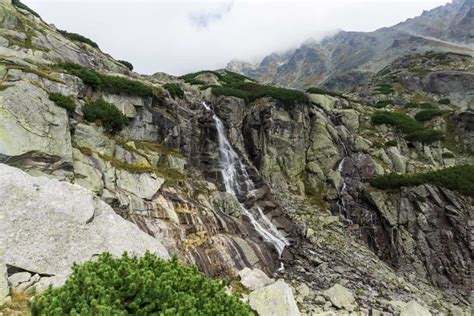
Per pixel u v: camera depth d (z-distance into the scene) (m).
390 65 117.62
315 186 37.09
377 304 19.28
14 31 30.77
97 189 18.02
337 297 18.47
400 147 43.94
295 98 41.66
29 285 9.36
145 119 27.19
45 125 17.92
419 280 28.06
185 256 17.97
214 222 22.00
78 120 21.05
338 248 28.08
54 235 11.08
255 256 21.48
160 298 6.94
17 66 19.89
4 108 16.58
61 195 12.35
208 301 7.45
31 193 11.58
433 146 43.94
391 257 30.88
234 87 49.34
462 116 47.75
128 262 7.95
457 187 32.34
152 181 21.53
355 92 103.06
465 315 22.73
